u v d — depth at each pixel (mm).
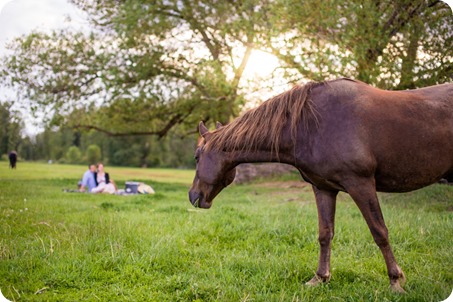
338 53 9688
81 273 4164
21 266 4277
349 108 3734
